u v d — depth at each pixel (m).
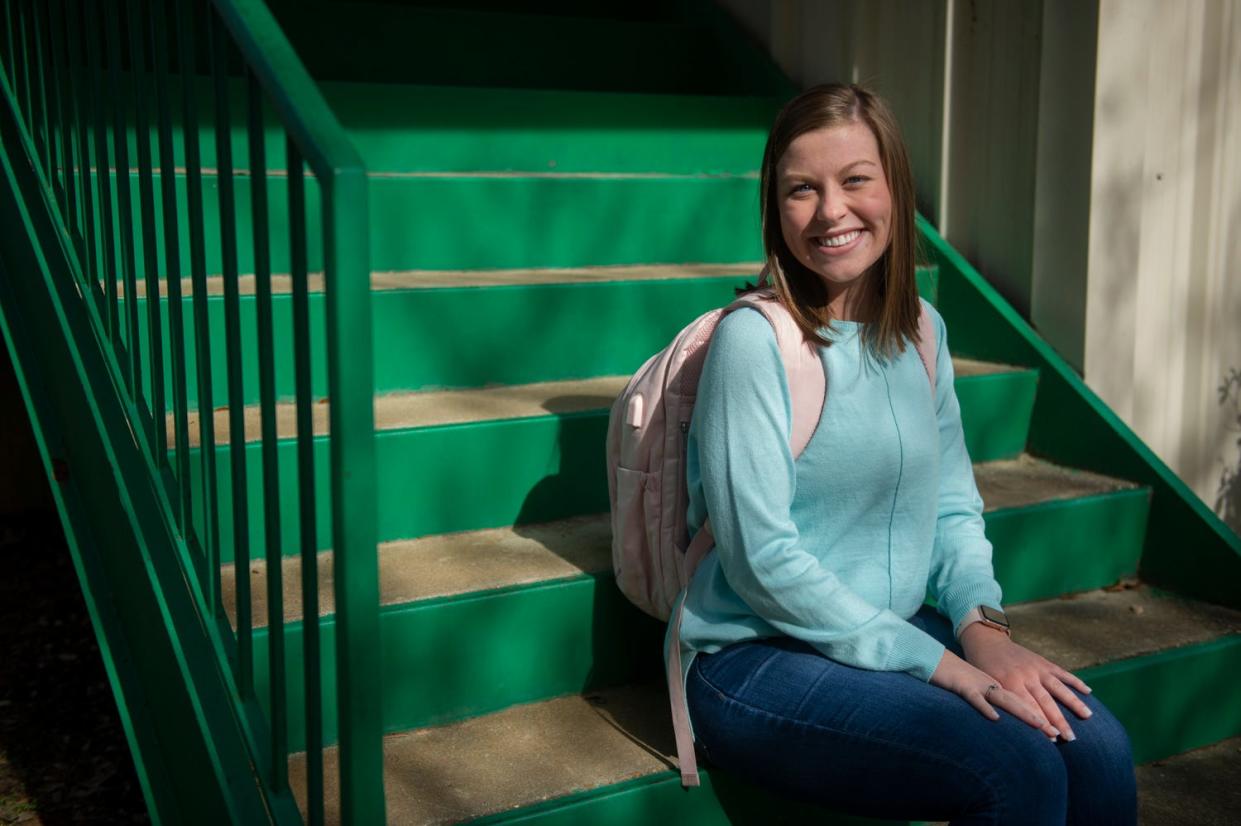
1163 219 3.15
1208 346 3.32
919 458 1.82
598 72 3.89
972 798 1.59
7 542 4.25
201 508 2.16
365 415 1.38
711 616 1.84
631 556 2.00
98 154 2.14
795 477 1.77
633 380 1.97
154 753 2.17
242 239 2.73
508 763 1.92
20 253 2.63
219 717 1.81
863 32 3.49
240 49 1.54
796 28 3.74
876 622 1.72
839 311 1.86
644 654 2.25
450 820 1.73
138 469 2.10
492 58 3.72
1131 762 1.76
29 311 2.64
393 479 2.31
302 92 1.44
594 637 2.19
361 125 3.06
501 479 2.42
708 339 1.89
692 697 1.86
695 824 1.91
